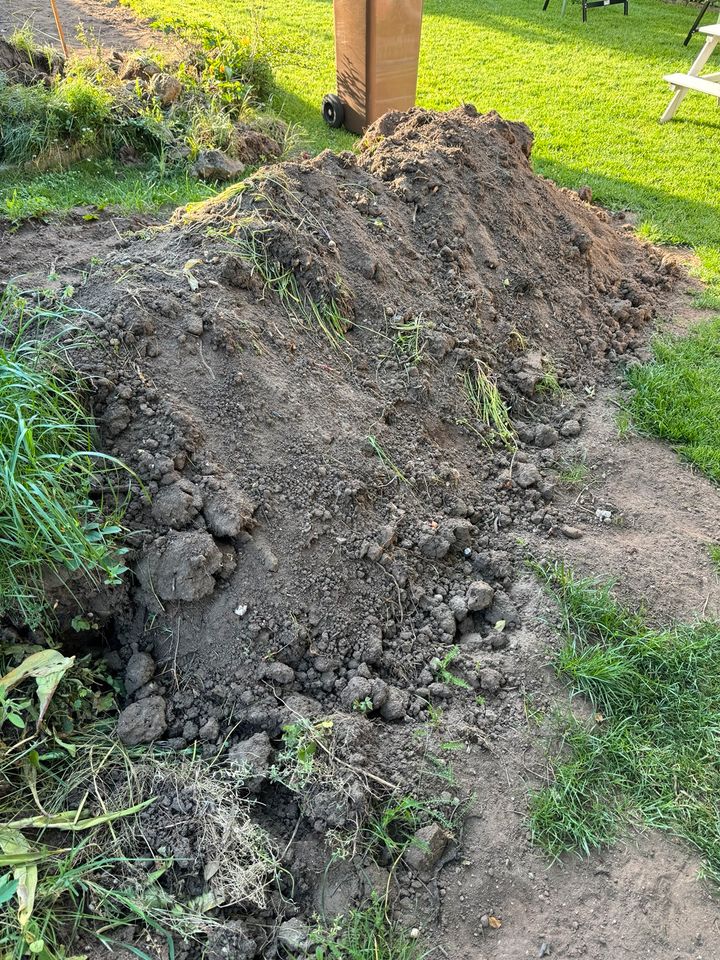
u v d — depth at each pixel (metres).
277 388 3.24
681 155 8.16
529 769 2.72
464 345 4.08
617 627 3.18
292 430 3.19
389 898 2.37
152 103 6.52
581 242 5.27
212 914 2.21
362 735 2.61
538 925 2.38
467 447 3.87
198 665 2.70
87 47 7.70
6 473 2.44
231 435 3.04
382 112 7.61
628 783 2.73
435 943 2.31
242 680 2.67
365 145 5.29
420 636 3.03
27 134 5.88
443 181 4.62
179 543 2.71
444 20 12.24
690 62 11.09
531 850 2.53
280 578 2.84
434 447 3.68
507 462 3.90
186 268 3.39
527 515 3.65
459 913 2.38
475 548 3.44
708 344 5.05
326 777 2.46
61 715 2.51
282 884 2.34
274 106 8.10
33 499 2.43
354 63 7.29
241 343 3.24
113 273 3.36
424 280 4.25
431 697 2.87
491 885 2.44
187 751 2.52
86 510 2.67
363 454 3.34
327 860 2.39
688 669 3.06
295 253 3.66
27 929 2.03
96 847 2.28
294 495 3.03
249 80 7.86
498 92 9.49
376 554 3.06
